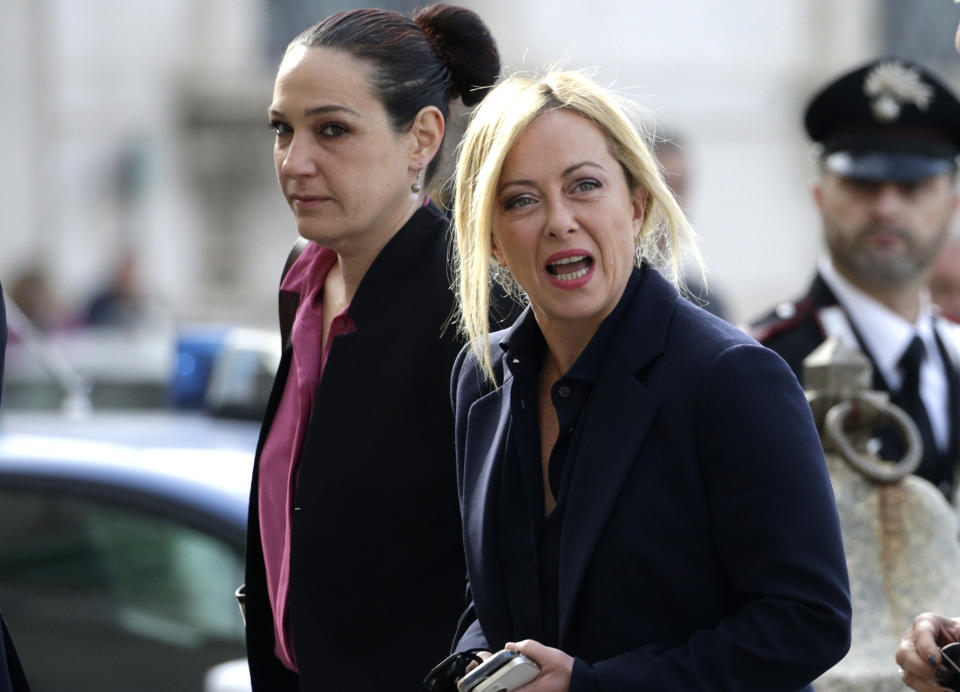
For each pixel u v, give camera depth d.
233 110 50.88
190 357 17.69
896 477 9.52
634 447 6.71
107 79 50.84
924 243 11.44
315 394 8.28
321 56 7.92
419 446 7.89
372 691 7.89
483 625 7.21
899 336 11.24
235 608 11.59
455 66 8.30
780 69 50.97
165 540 11.93
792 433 6.62
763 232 51.03
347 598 7.91
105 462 12.39
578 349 7.09
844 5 50.75
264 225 51.06
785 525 6.53
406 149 8.08
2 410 17.28
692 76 50.91
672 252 7.08
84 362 20.97
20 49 50.38
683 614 6.72
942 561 9.42
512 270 6.98
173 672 11.67
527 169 6.84
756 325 11.55
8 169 50.28
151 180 50.88
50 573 12.16
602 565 6.73
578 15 50.44
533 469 7.07
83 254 50.53
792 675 6.49
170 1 50.97
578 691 6.52
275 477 8.41
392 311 8.07
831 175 11.58
